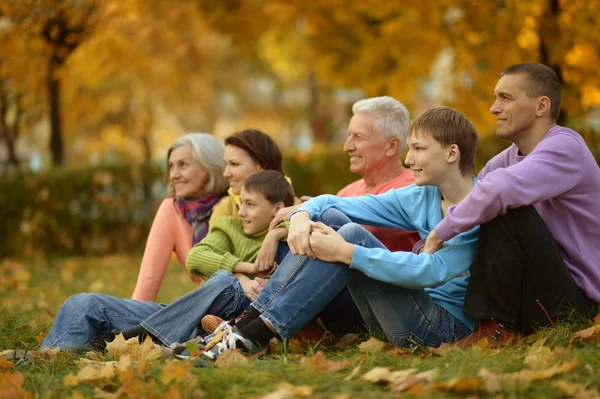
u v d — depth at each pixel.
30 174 16.23
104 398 4.22
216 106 44.31
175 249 7.25
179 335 5.58
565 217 5.42
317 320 6.07
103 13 14.89
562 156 5.20
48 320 7.63
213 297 5.62
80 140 33.47
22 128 17.77
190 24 21.02
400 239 6.26
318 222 5.16
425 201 5.55
